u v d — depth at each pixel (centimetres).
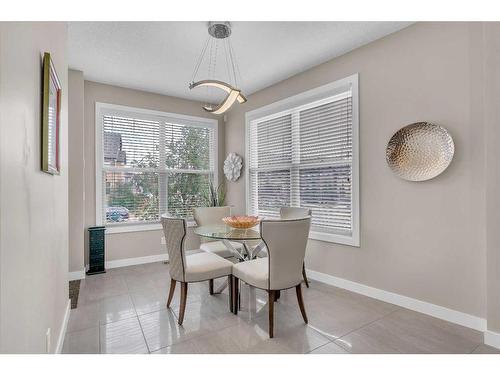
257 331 220
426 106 246
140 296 294
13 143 98
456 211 228
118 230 407
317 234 340
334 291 304
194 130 487
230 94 257
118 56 317
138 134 431
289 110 387
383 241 277
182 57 321
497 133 196
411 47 256
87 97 387
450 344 200
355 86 300
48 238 156
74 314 250
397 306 264
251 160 454
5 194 91
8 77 94
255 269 243
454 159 229
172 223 238
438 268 239
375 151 283
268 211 423
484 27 201
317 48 301
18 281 103
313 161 354
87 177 387
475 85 218
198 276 241
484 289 214
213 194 468
